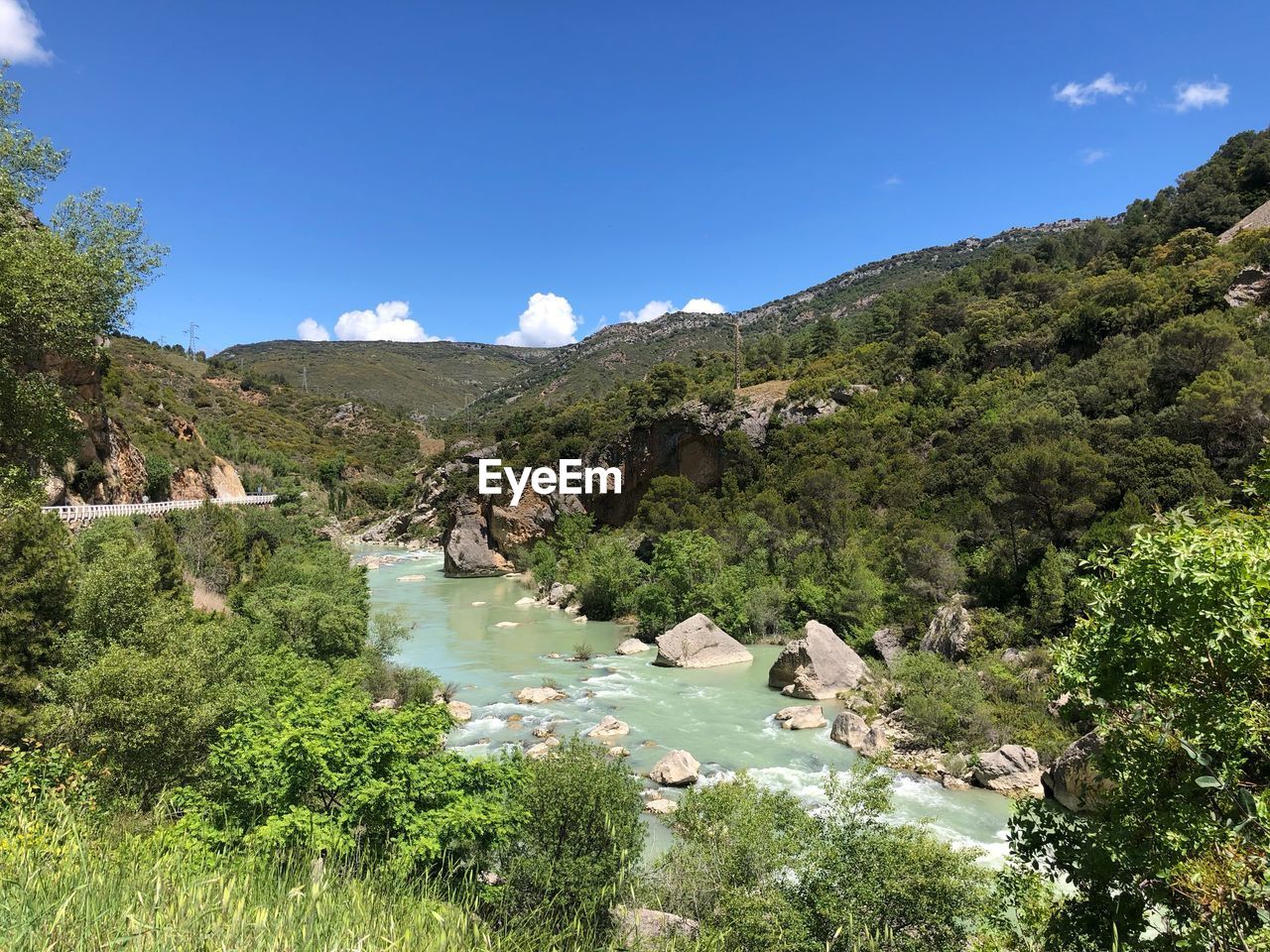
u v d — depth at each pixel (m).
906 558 35.72
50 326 15.13
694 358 112.75
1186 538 5.07
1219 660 4.73
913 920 8.79
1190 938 4.27
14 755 8.88
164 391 84.69
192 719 11.64
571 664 34.53
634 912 8.75
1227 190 87.62
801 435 65.94
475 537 74.62
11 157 17.14
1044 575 28.02
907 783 18.86
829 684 27.94
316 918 4.68
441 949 5.04
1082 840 5.75
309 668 19.58
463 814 8.33
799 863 9.52
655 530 57.09
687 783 18.86
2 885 4.39
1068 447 35.28
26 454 17.69
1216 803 4.69
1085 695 5.84
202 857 6.35
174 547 24.91
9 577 13.45
